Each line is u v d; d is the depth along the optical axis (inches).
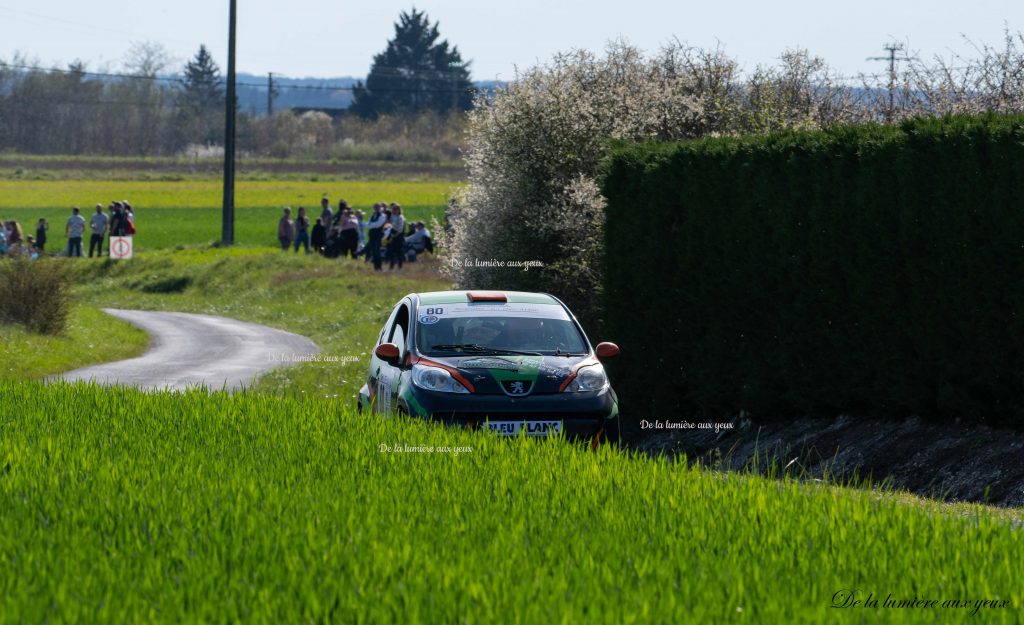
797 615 771.4
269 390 2691.9
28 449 1357.0
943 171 1683.1
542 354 1749.5
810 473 1755.7
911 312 1750.7
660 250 2258.9
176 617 760.3
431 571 861.2
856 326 1860.2
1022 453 1528.1
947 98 2674.7
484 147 3388.3
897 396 1775.3
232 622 753.6
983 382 1641.2
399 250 6038.4
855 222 1840.6
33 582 829.8
